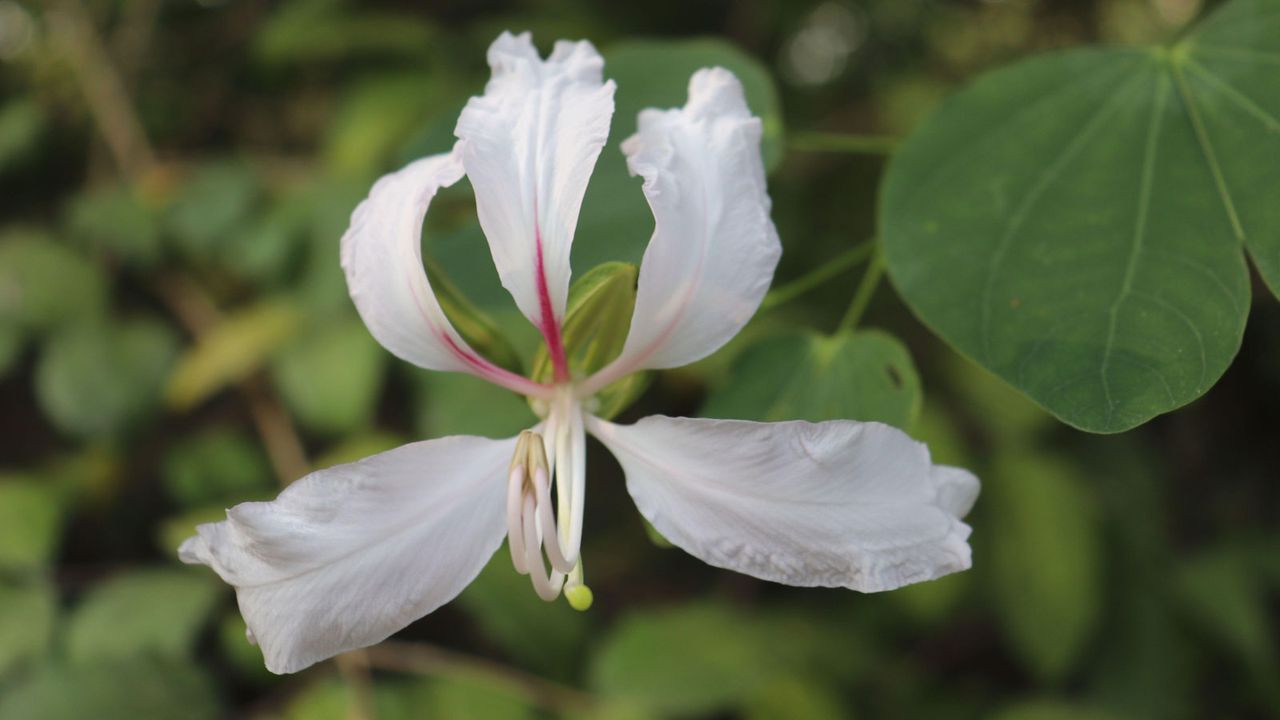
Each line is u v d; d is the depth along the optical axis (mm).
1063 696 622
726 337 351
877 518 342
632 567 653
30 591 495
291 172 609
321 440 609
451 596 350
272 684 506
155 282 604
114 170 667
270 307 572
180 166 641
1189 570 645
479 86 612
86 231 585
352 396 536
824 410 381
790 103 707
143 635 475
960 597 577
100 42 675
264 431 564
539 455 349
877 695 582
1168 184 373
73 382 550
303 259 570
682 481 352
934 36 770
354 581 346
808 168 688
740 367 389
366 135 601
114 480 598
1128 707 607
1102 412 354
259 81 698
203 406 628
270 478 563
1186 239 366
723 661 494
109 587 501
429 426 423
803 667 534
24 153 657
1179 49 384
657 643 498
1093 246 370
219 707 475
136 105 709
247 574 345
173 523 521
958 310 373
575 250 390
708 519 350
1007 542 580
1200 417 760
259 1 710
